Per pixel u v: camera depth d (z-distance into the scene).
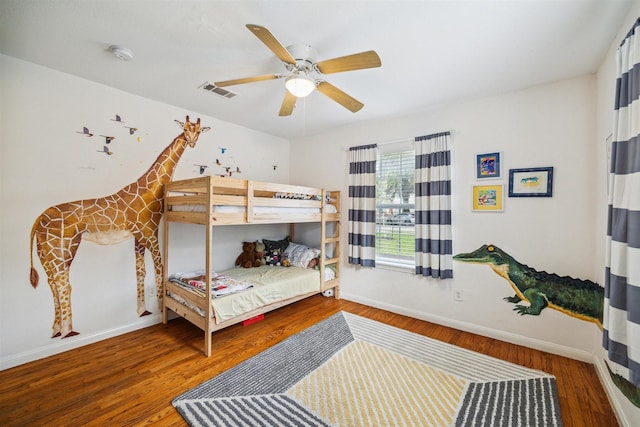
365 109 3.06
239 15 1.59
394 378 2.04
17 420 1.61
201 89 2.60
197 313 2.48
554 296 2.42
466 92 2.62
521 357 2.35
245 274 3.30
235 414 1.67
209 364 2.20
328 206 3.67
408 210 3.33
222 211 2.42
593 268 2.26
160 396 1.82
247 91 2.63
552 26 1.66
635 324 1.24
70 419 1.62
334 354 2.38
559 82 2.38
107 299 2.61
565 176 2.37
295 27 1.69
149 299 2.90
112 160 2.61
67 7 1.54
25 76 2.15
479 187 2.77
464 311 2.87
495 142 2.68
